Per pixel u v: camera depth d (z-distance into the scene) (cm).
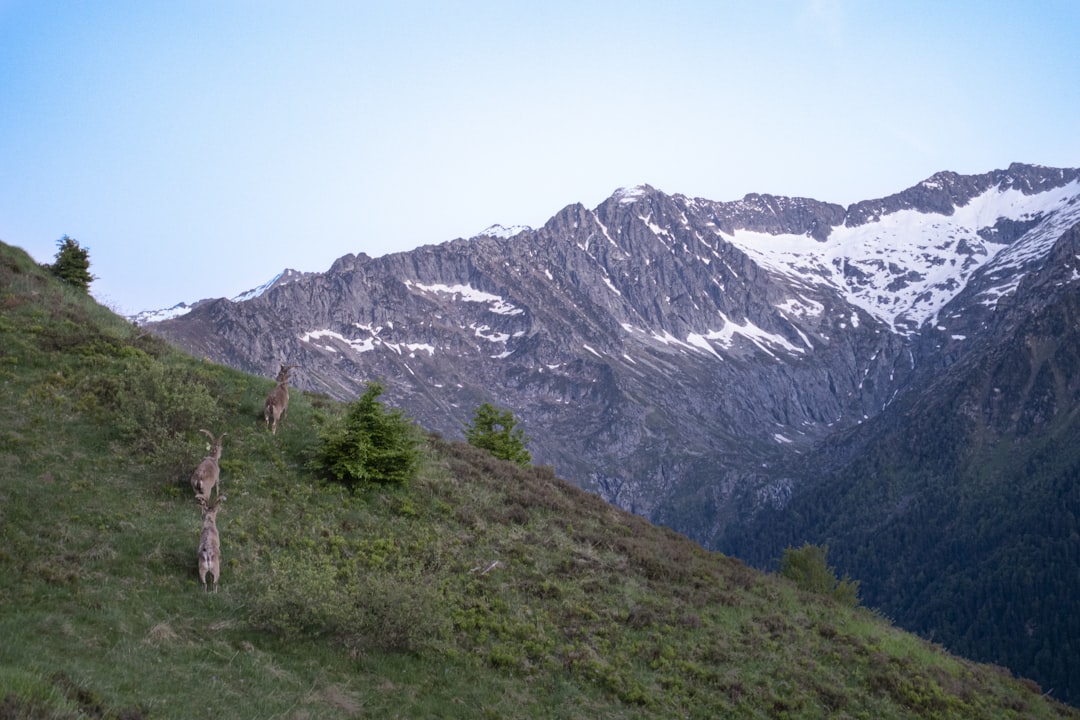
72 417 2302
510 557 2472
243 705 1423
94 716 1159
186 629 1633
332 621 1817
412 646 1848
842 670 2391
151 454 2228
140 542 1869
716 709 2008
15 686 1101
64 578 1633
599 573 2548
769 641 2416
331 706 1548
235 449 2477
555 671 1964
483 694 1781
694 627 2359
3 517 1777
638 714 1888
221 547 1978
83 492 1986
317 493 2425
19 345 2569
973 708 2406
